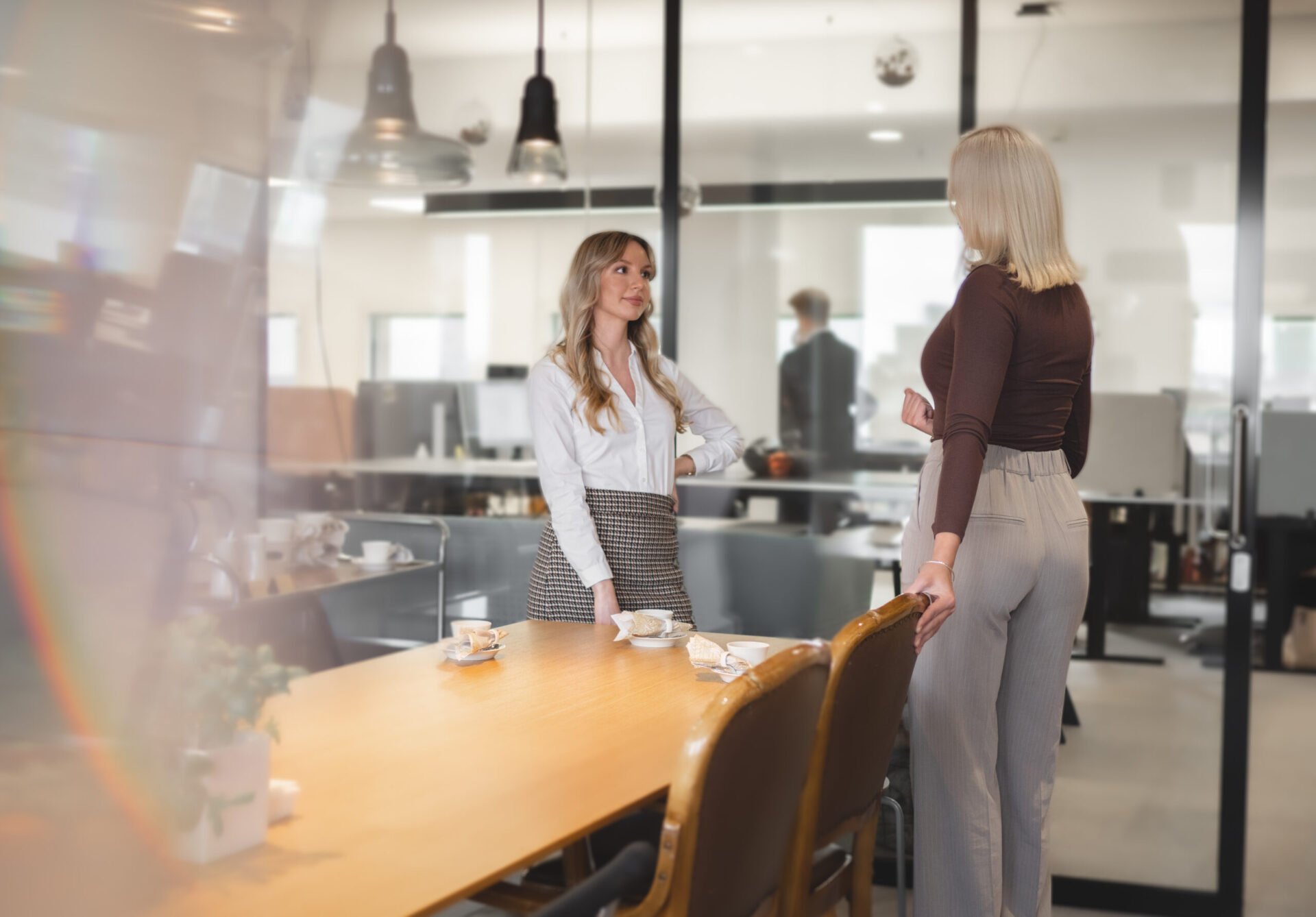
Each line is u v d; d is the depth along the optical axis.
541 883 1.94
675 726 1.69
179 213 3.60
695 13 3.83
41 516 3.22
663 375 2.95
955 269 3.65
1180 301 3.50
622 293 2.79
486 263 4.04
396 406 4.04
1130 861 3.53
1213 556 3.49
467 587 3.95
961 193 2.21
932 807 2.28
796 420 3.78
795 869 1.65
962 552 2.18
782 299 3.78
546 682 1.99
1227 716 3.47
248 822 1.20
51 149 3.29
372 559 3.71
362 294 4.01
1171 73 3.49
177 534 3.44
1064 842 3.57
